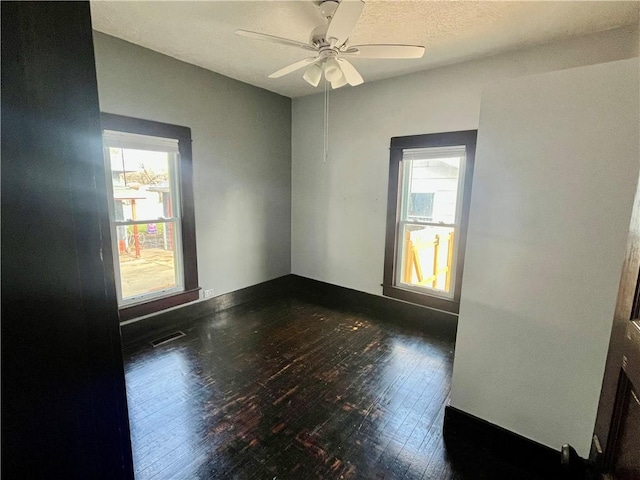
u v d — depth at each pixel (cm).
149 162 307
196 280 351
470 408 187
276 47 276
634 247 113
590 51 244
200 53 291
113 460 58
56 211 47
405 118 339
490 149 164
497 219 166
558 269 152
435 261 349
